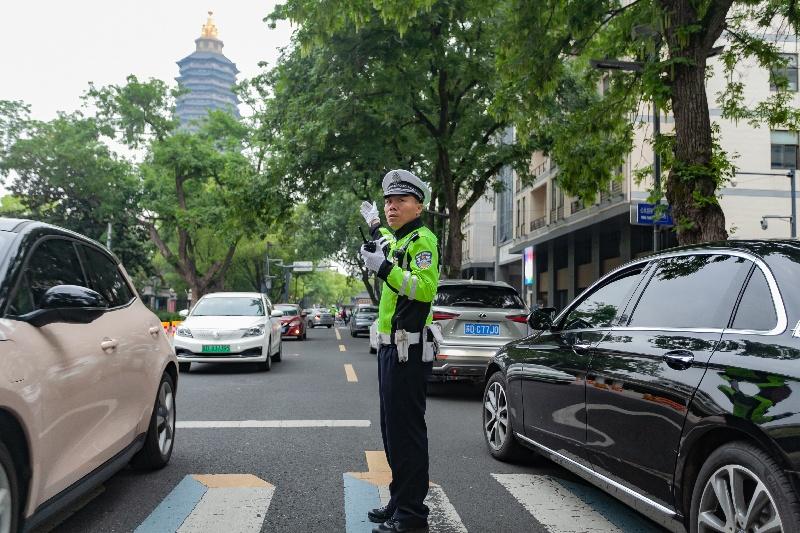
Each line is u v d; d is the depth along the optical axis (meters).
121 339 4.09
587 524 3.83
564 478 4.88
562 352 4.39
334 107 17.80
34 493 2.84
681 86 9.06
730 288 3.14
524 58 11.52
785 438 2.40
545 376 4.56
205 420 7.04
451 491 4.50
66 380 3.19
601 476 3.81
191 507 4.04
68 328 3.44
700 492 2.85
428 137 22.02
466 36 18.33
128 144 35.72
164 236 44.94
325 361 14.71
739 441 2.68
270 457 5.38
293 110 19.17
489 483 4.73
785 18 11.04
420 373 3.42
